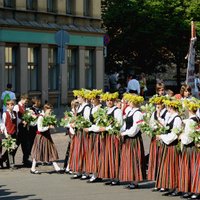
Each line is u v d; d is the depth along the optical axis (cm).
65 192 1529
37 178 1736
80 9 4281
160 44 5353
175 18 5406
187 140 1444
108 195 1495
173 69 6700
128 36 5372
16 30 3634
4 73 3559
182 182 1463
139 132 1586
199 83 2941
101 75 4491
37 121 1833
